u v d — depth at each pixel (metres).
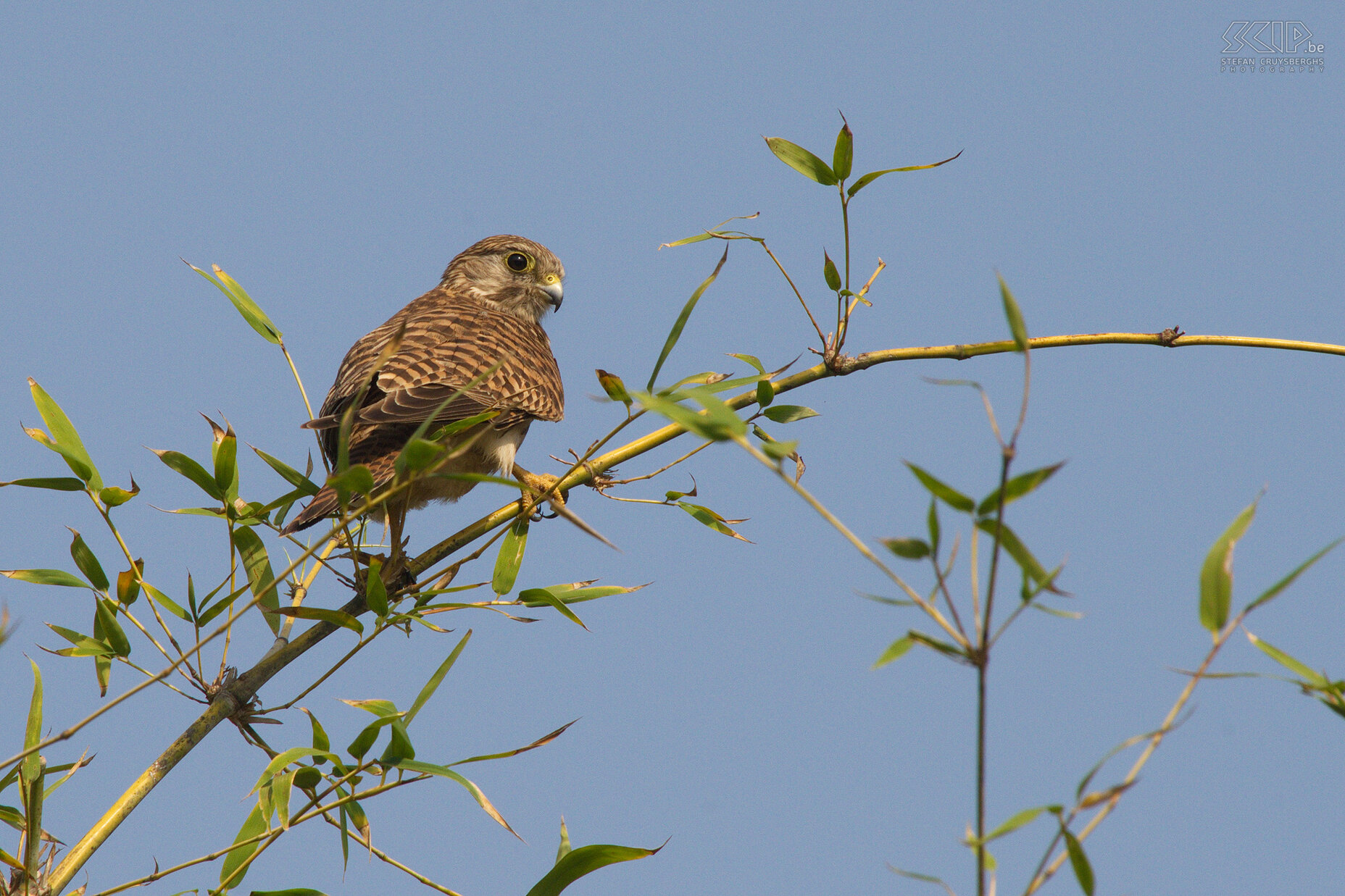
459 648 6.37
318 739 6.32
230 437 7.00
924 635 3.91
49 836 6.14
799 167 7.38
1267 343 7.49
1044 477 3.90
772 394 7.52
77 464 6.82
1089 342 7.67
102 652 6.70
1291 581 4.16
